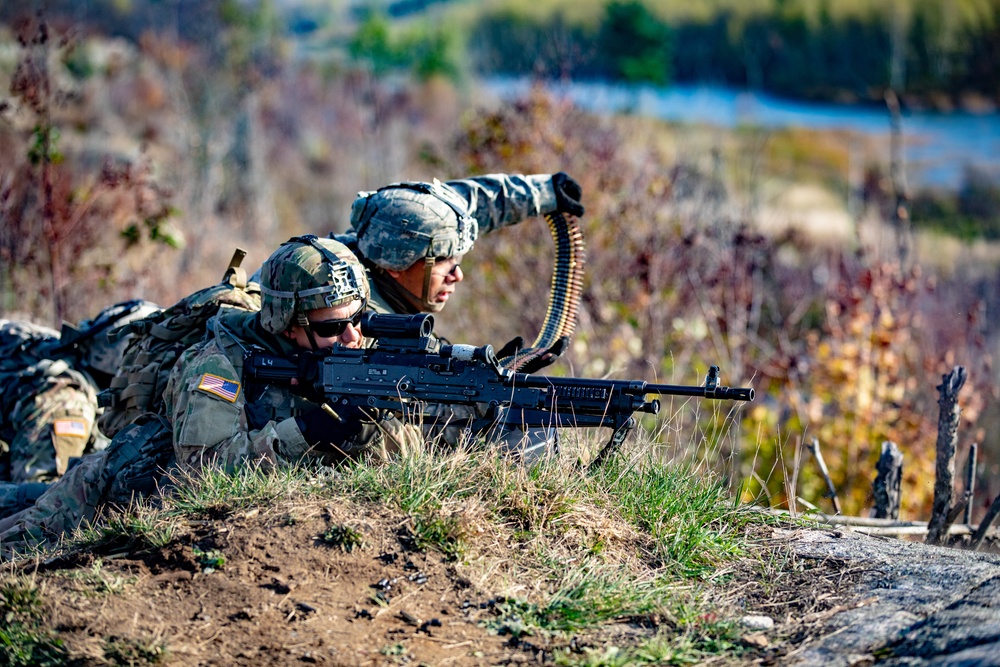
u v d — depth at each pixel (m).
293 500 10.07
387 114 66.00
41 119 23.59
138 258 26.95
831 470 20.22
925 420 20.56
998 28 113.31
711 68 125.44
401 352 11.05
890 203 32.88
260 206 45.56
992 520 13.15
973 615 8.20
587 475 10.89
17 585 9.10
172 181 38.84
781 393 21.66
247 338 11.62
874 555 10.15
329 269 11.16
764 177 51.34
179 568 9.48
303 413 11.47
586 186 24.94
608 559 9.84
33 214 23.83
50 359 15.20
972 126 99.50
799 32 122.56
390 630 8.69
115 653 8.34
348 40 124.56
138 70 65.00
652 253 23.16
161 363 12.20
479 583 9.24
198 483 10.67
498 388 10.81
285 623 8.73
